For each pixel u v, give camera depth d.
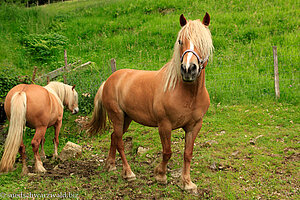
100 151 4.79
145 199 3.15
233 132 5.05
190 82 2.65
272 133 4.80
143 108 3.38
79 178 3.73
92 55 10.55
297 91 6.58
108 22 13.58
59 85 5.34
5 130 5.60
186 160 3.27
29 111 3.76
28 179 3.67
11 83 6.33
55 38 11.84
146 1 15.20
